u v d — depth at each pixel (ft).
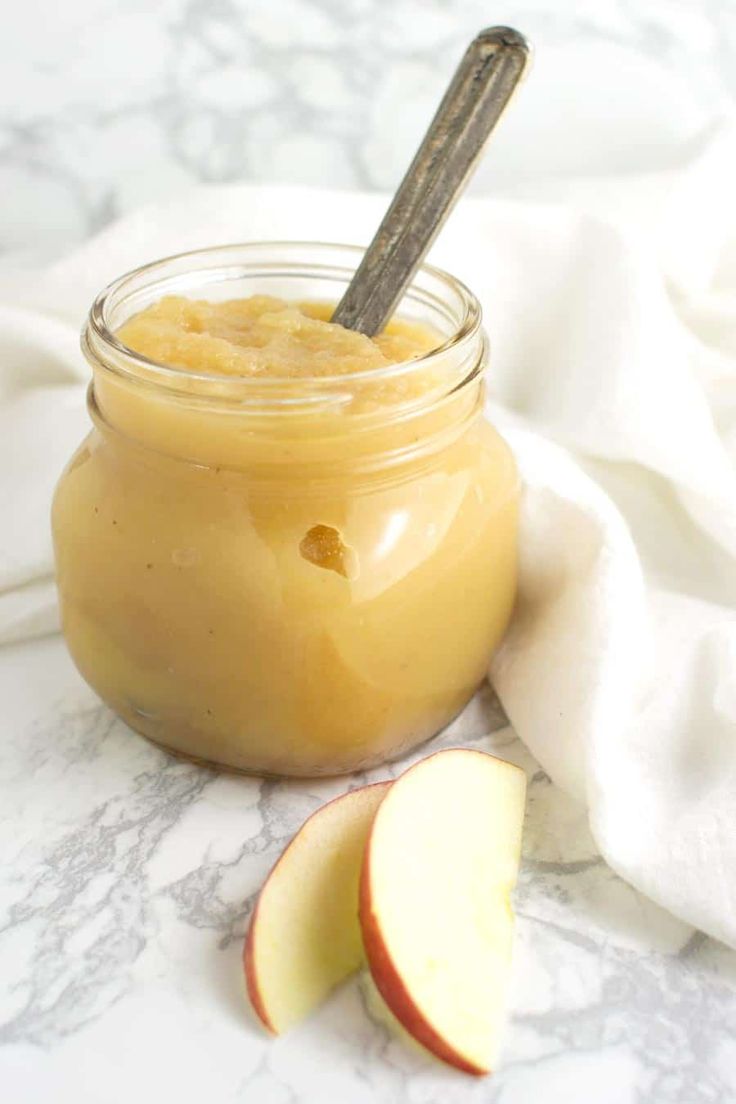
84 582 1.21
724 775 1.23
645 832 1.20
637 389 1.49
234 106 1.83
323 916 1.15
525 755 1.32
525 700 1.31
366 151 1.87
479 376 1.21
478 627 1.24
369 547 1.16
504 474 1.28
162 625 1.17
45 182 1.84
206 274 1.33
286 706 1.18
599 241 1.59
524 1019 1.11
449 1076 1.07
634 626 1.29
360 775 1.29
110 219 1.87
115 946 1.15
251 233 1.65
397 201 1.18
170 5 1.75
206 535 1.16
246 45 1.79
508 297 1.64
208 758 1.26
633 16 1.84
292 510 1.15
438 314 1.29
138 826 1.24
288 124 1.85
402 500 1.18
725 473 1.45
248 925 1.16
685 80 1.88
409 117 1.86
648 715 1.28
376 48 1.82
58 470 1.47
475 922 1.14
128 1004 1.11
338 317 1.24
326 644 1.16
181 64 1.79
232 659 1.16
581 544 1.33
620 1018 1.11
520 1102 1.06
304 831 1.18
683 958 1.15
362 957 1.14
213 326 1.26
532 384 1.65
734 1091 1.07
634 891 1.20
